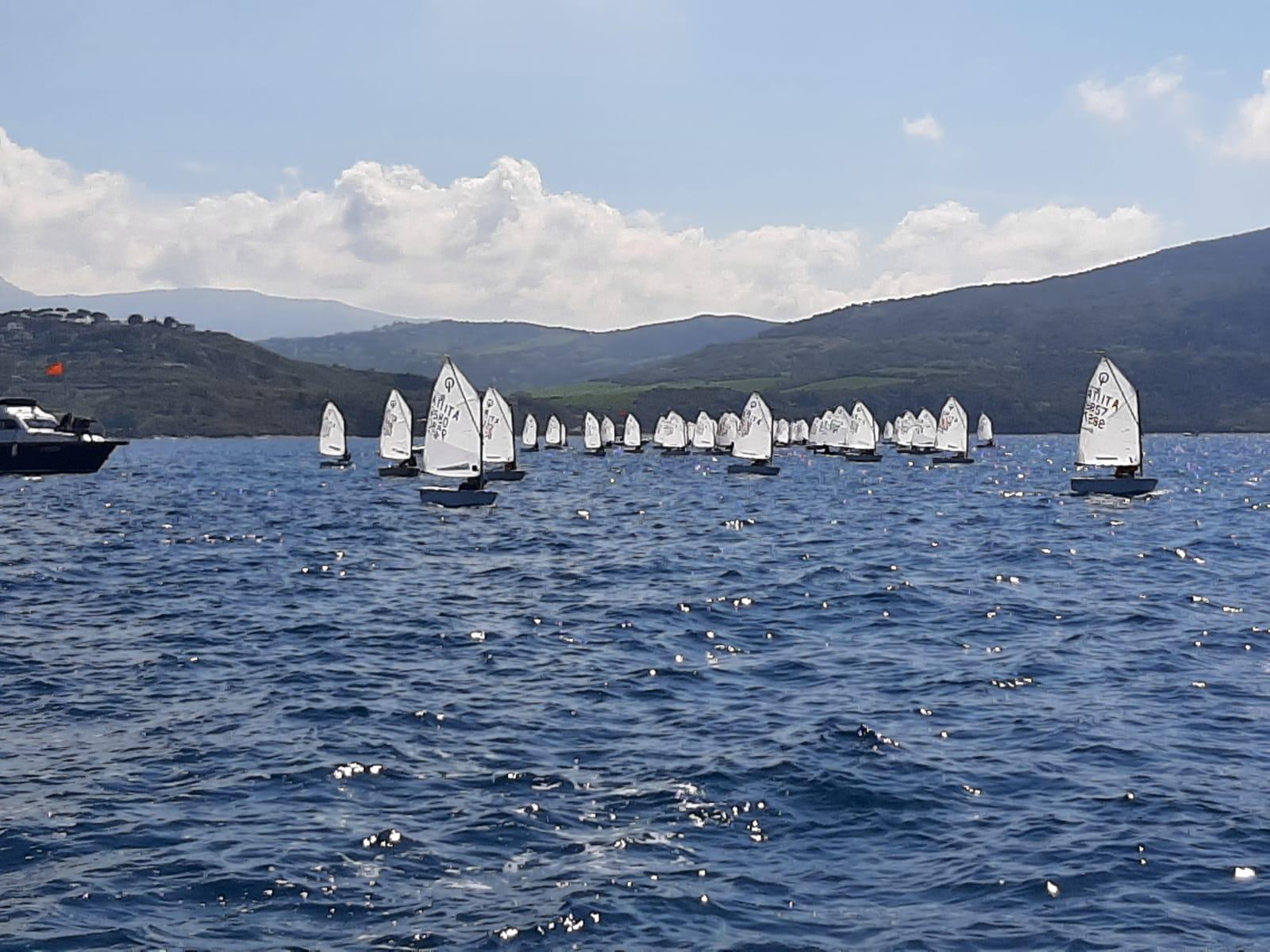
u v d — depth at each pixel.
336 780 21.77
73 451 136.00
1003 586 46.44
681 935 15.51
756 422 142.50
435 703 27.67
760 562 55.22
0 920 15.98
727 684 29.67
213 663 32.31
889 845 18.56
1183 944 15.12
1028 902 16.42
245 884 17.09
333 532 72.00
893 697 28.14
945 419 170.25
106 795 20.95
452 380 89.75
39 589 46.72
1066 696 28.08
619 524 77.19
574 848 18.45
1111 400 92.88
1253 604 41.62
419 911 16.27
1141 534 67.44
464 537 68.19
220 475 145.00
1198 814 19.66
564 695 28.50
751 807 20.23
